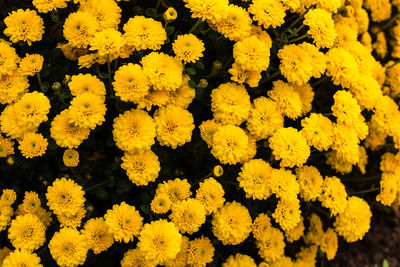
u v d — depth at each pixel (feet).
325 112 2.56
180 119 2.25
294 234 2.48
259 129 2.30
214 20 2.27
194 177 2.43
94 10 2.28
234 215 2.27
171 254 2.12
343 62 2.42
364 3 2.94
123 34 2.27
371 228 3.22
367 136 2.68
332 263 3.07
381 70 2.78
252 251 2.49
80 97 2.17
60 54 2.34
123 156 2.28
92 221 2.19
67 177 2.28
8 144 2.24
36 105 2.18
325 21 2.36
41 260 2.26
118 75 2.20
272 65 2.40
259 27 2.38
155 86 2.22
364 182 2.82
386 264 2.94
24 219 2.16
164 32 2.27
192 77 2.37
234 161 2.25
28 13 2.26
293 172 2.41
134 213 2.19
